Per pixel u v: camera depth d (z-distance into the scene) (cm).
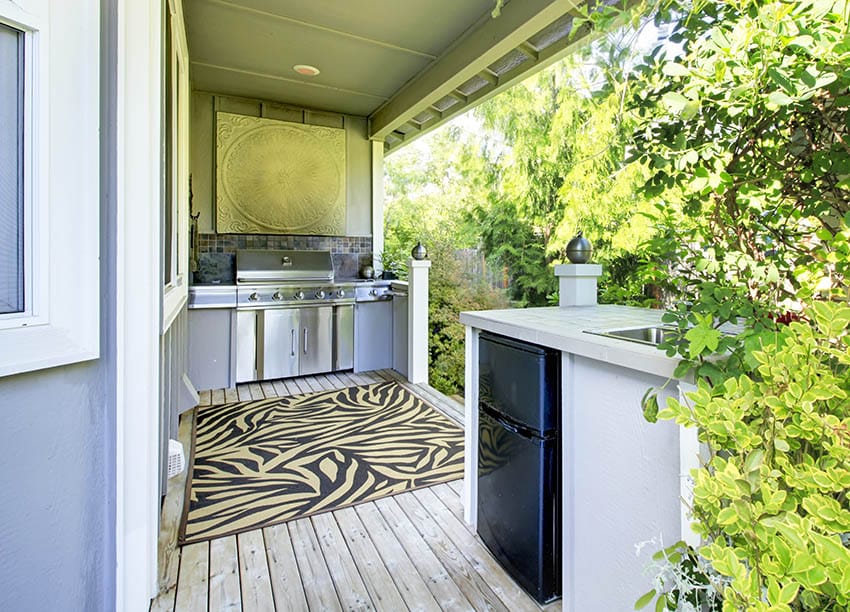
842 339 69
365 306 486
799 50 80
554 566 152
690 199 112
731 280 105
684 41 105
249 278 456
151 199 147
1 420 100
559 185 613
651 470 114
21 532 104
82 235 115
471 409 198
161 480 211
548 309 225
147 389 144
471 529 196
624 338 135
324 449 281
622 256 431
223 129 456
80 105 114
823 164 92
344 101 475
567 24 291
